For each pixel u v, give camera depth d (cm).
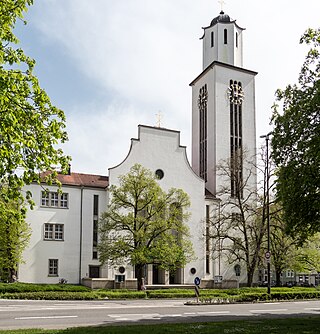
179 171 6147
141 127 6006
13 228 4538
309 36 2431
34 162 1230
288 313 2769
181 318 2381
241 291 4309
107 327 1811
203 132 7200
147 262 4453
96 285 5112
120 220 4619
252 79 7206
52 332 1595
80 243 5544
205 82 7256
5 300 3503
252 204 6134
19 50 1278
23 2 1262
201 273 5997
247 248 5112
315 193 2181
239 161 5584
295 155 2288
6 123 1095
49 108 1279
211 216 6231
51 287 4238
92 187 5709
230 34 7244
